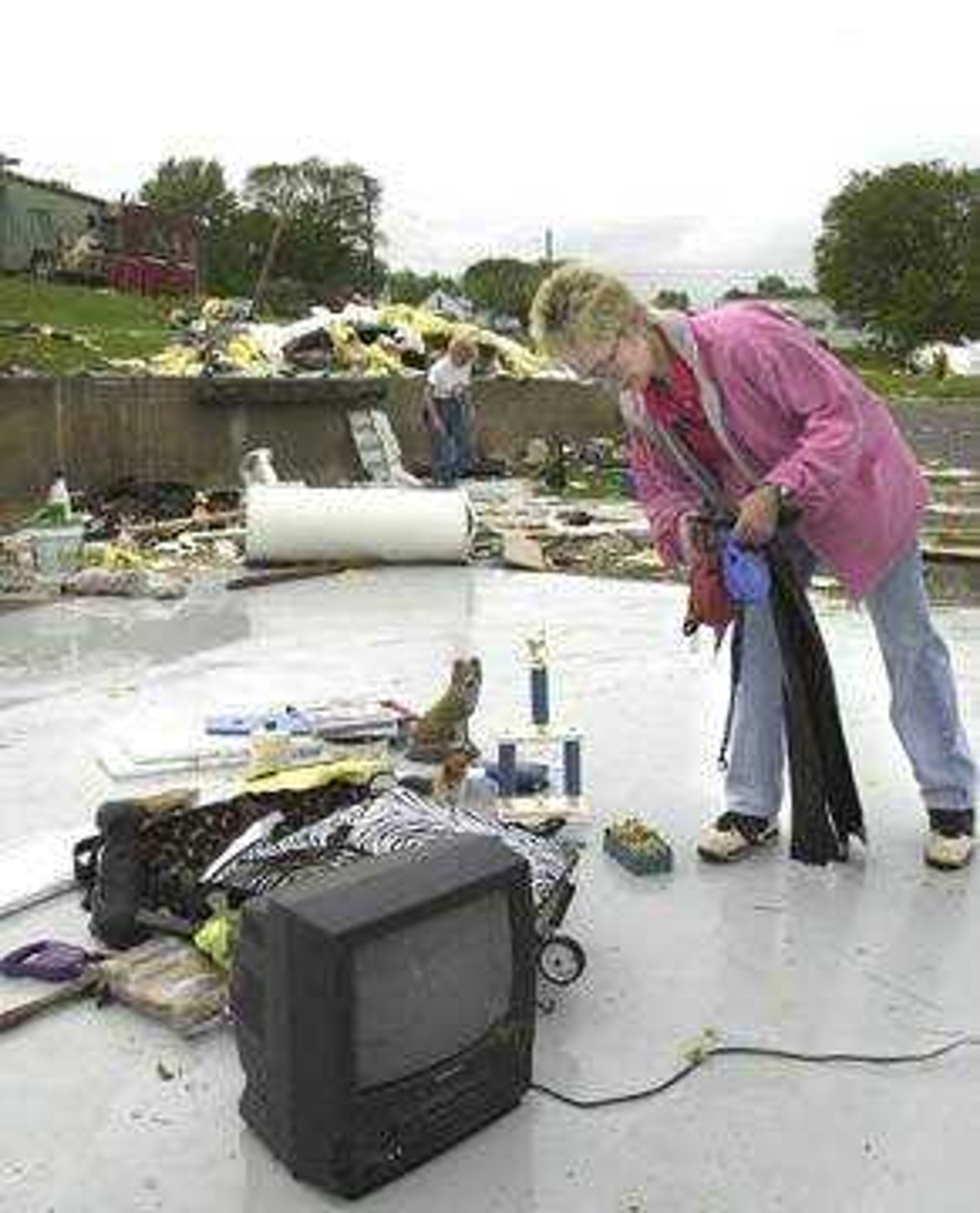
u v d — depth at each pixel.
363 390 14.96
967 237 77.69
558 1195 2.39
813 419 3.28
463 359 13.79
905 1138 2.54
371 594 7.99
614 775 4.43
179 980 2.98
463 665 4.59
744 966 3.17
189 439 12.91
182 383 12.80
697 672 5.83
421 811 3.26
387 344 18.81
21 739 4.96
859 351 77.12
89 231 32.88
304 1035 2.32
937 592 8.09
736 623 3.72
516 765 4.17
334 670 6.00
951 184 78.19
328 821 3.22
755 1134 2.56
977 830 3.93
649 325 3.32
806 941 3.29
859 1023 2.93
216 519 10.87
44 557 8.41
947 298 77.44
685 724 5.00
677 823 4.03
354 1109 2.33
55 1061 2.81
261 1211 2.36
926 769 3.68
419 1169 2.46
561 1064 2.79
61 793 4.35
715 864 3.74
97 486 11.96
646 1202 2.38
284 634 6.84
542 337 3.35
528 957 2.58
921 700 3.64
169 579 8.38
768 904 3.50
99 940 3.25
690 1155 2.50
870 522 3.38
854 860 3.76
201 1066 2.79
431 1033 2.42
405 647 6.46
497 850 2.56
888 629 3.60
